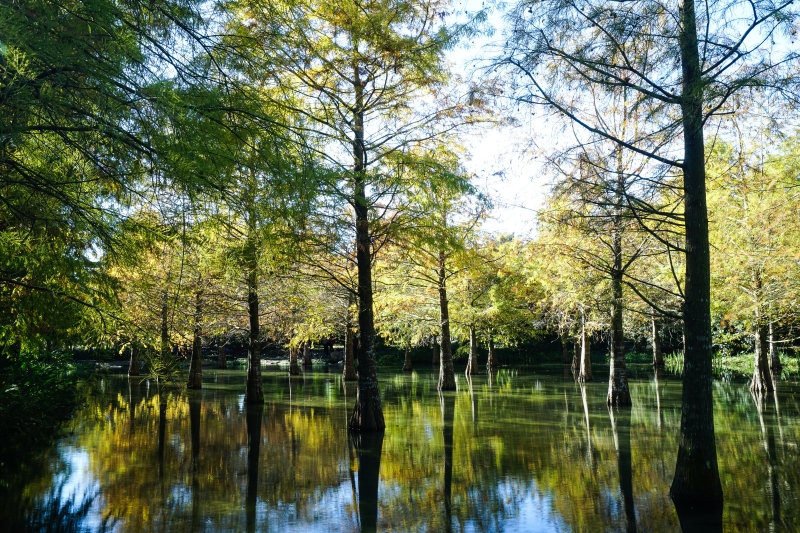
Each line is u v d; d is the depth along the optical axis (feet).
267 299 72.59
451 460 37.83
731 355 131.54
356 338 105.50
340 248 48.14
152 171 17.67
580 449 40.55
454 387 85.15
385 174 44.34
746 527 23.85
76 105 17.02
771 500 27.37
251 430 49.42
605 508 27.07
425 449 41.47
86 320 23.26
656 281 66.95
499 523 25.36
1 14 13.97
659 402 66.28
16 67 14.10
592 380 100.12
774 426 47.39
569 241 56.03
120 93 16.39
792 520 24.50
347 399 73.72
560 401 69.51
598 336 125.39
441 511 27.22
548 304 90.84
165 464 36.63
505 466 35.94
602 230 33.76
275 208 18.38
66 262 21.24
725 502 27.35
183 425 51.96
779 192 52.34
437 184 43.93
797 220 50.72
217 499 29.17
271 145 18.44
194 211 18.63
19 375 50.26
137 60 16.43
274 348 191.93
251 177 18.17
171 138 16.75
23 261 21.16
